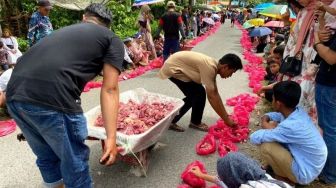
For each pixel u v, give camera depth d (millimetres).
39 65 2324
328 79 3418
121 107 4129
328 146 3562
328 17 3646
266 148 3391
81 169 2559
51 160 2738
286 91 3271
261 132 3467
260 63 10664
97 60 2490
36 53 2387
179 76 4719
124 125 3574
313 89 3820
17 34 11711
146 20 11148
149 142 3592
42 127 2361
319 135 3287
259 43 13102
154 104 4316
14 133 4848
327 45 3328
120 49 2566
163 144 4598
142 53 10250
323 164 3277
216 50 14211
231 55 4324
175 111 4043
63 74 2311
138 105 4262
